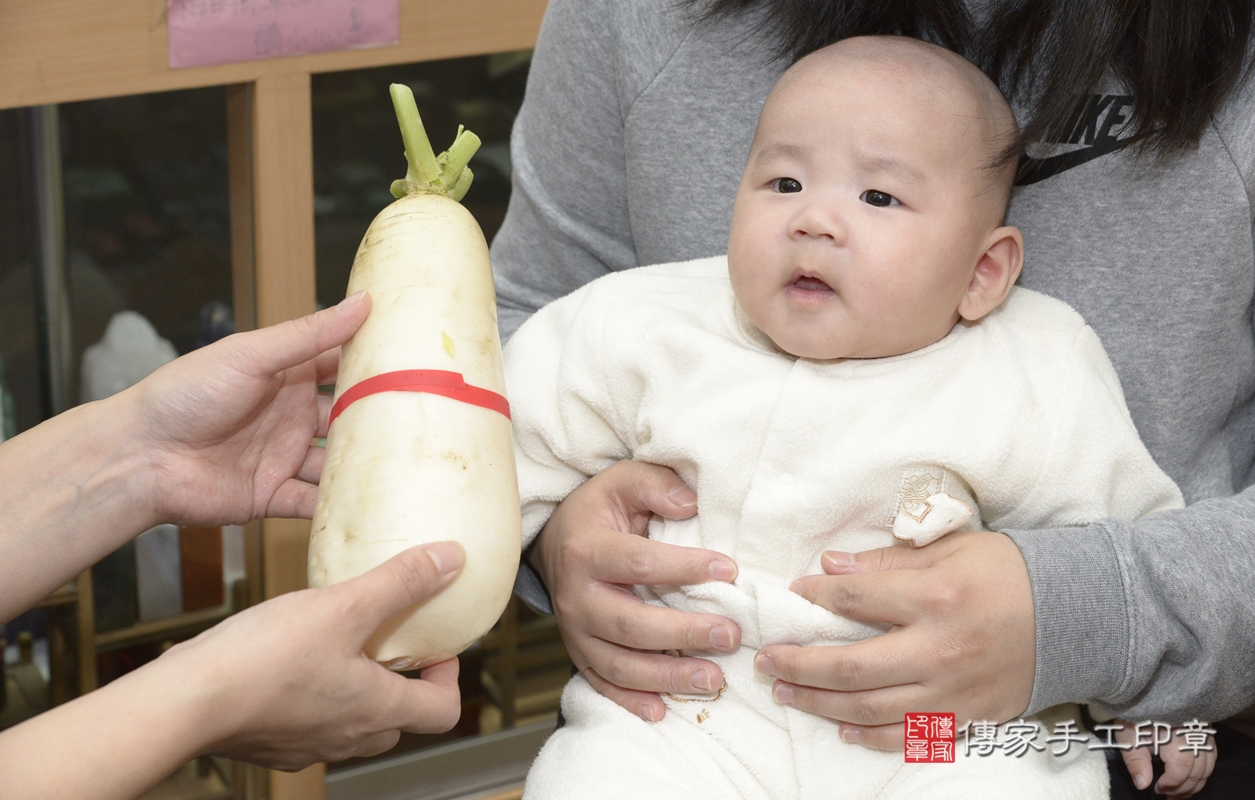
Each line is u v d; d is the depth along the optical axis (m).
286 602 0.63
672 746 0.82
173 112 1.39
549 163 1.02
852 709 0.76
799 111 0.79
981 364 0.82
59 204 1.32
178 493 0.88
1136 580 0.73
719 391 0.85
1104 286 0.83
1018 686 0.74
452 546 0.66
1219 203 0.77
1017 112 0.84
